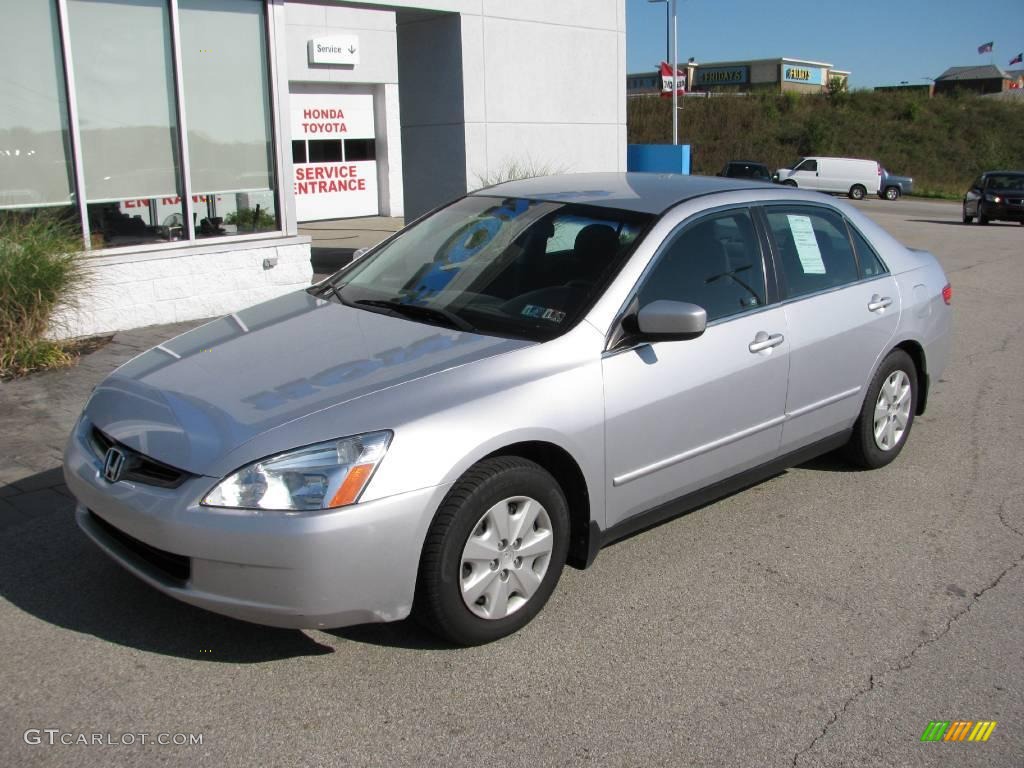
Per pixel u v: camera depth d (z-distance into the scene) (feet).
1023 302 38.83
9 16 27.04
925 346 18.78
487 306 13.48
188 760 9.61
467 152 41.42
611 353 12.72
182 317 30.55
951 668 11.74
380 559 10.47
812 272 16.30
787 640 12.29
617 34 46.34
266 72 32.68
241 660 11.43
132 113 29.76
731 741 10.19
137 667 11.21
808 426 16.17
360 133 72.74
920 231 76.23
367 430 10.61
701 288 14.20
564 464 12.42
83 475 11.63
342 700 10.67
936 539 15.55
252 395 11.42
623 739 10.16
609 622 12.61
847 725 10.55
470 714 10.49
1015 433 21.25
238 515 10.17
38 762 9.50
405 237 16.25
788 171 134.51
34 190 28.14
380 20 70.23
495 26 41.27
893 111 180.96
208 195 31.89
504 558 11.69
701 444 14.06
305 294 15.61
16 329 23.76
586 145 46.11
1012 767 9.94
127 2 29.17
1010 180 84.02
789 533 15.67
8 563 13.74
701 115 178.19
